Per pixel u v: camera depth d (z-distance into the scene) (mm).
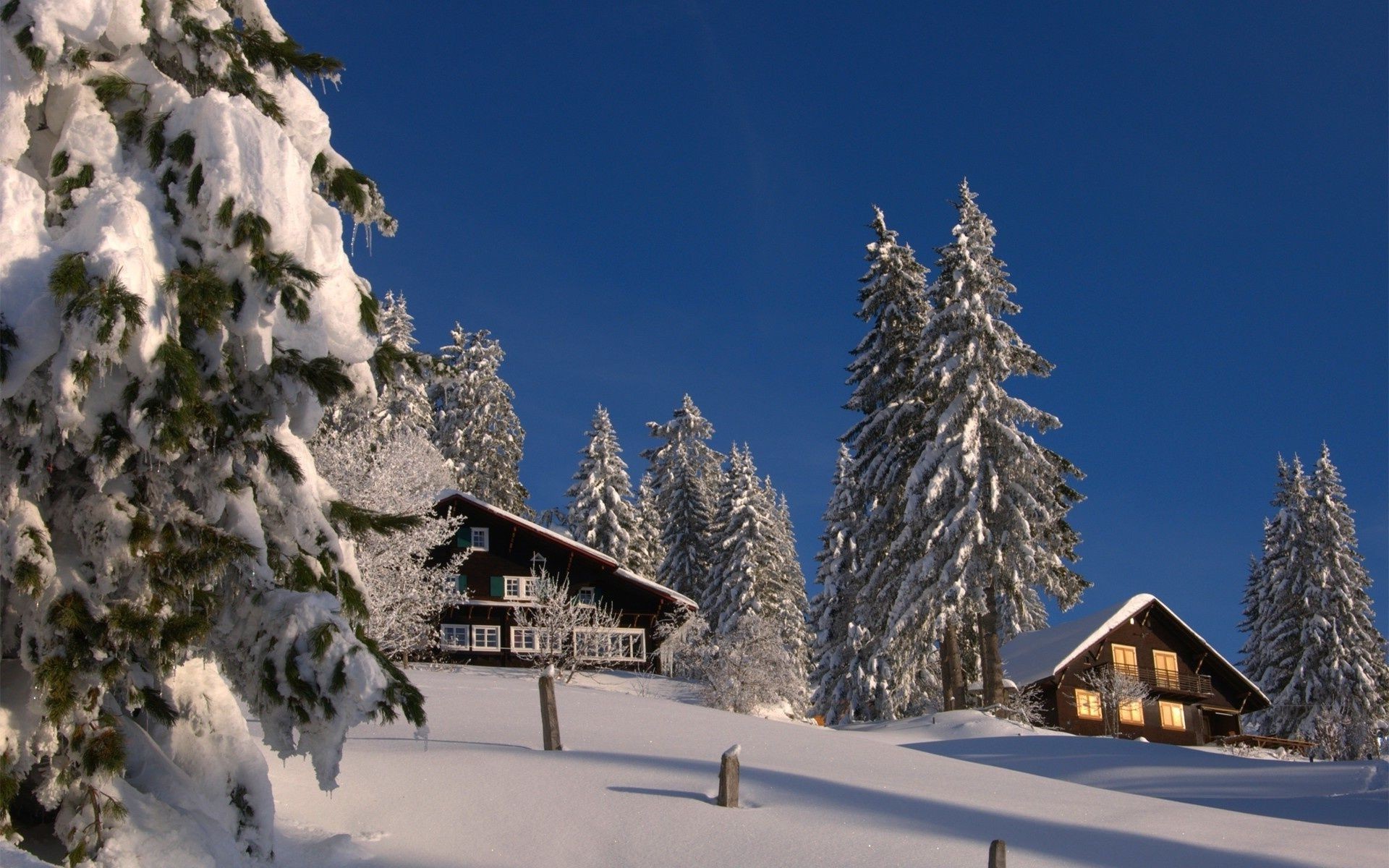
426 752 12945
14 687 7930
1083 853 10883
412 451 28609
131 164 8594
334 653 8195
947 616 33438
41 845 8078
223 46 9383
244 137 8422
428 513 29062
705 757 14656
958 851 10266
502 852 9742
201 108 8531
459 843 9938
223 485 8531
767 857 9742
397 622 26938
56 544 8086
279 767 11562
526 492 62312
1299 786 19828
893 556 37094
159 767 8500
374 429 28922
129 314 7320
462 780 11531
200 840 7977
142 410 7617
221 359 8266
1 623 8008
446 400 62625
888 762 16188
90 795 7695
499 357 62688
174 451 7641
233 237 8234
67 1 8109
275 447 9086
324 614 8438
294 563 8992
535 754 13266
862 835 10492
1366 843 12859
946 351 35312
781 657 34781
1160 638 46406
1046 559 34219
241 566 8523
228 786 8773
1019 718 34188
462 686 27203
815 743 17734
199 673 9266
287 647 8281
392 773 11656
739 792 11516
